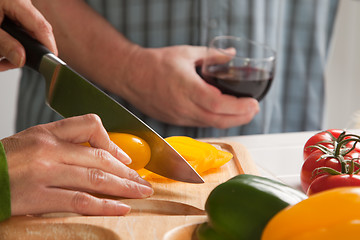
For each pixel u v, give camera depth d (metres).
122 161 0.76
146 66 1.13
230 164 0.86
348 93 1.66
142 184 0.76
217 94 1.07
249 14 1.22
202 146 0.84
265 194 0.62
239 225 0.62
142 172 0.81
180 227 0.67
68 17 1.15
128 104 1.21
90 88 0.81
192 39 1.22
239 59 1.02
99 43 1.15
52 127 0.74
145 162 0.79
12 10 0.86
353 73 1.64
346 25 1.60
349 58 1.63
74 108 0.82
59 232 0.68
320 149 0.75
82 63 1.16
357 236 0.55
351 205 0.56
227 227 0.62
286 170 0.89
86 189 0.73
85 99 0.81
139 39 1.21
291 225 0.57
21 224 0.68
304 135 1.00
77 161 0.73
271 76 1.04
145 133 0.79
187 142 0.85
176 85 1.10
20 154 0.71
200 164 0.82
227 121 1.09
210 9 1.20
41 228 0.68
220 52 1.03
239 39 1.11
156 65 1.12
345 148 0.76
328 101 1.67
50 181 0.71
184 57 1.13
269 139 0.98
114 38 1.15
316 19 1.32
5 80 1.53
